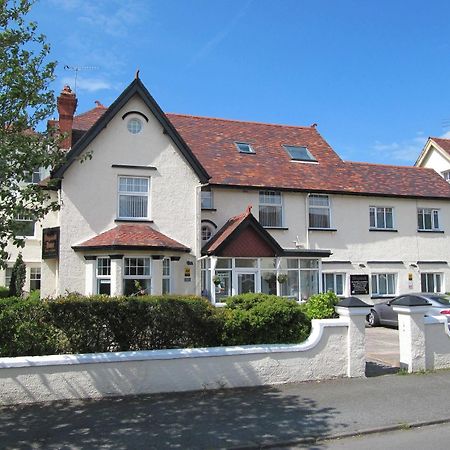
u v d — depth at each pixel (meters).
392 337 16.17
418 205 23.69
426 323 10.49
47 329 8.47
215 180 19.44
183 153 17.92
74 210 16.48
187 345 9.16
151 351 8.61
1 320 8.30
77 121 20.23
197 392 8.64
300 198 21.09
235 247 17.67
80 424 6.97
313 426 6.93
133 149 17.39
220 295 17.66
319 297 10.73
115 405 7.85
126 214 17.23
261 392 8.66
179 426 6.91
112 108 16.97
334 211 21.80
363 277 21.88
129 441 6.33
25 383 7.95
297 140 24.41
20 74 7.47
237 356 9.02
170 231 17.44
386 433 6.84
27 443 6.25
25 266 21.42
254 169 20.94
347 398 8.31
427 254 23.42
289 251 18.86
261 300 9.89
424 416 7.41
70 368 8.16
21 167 7.27
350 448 6.25
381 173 24.27
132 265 16.09
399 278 22.69
